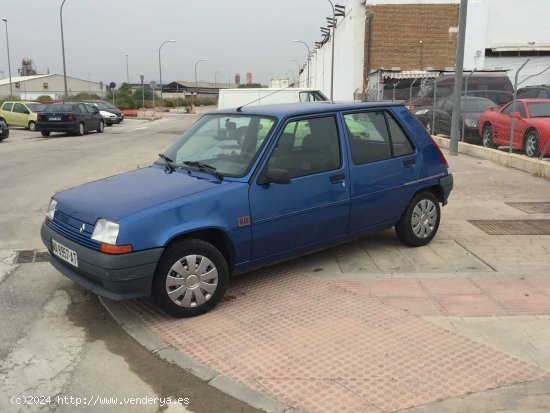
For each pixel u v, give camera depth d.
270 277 5.16
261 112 5.00
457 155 14.16
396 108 5.79
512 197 8.72
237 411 3.08
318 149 4.96
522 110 12.73
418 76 30.22
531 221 7.17
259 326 4.12
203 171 4.75
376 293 4.72
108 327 4.21
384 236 6.48
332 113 5.13
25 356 3.76
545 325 4.05
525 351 3.66
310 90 19.16
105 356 3.75
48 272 5.47
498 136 13.60
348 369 3.47
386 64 39.62
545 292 4.70
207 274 4.32
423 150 5.88
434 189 6.14
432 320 4.16
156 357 3.70
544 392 3.18
